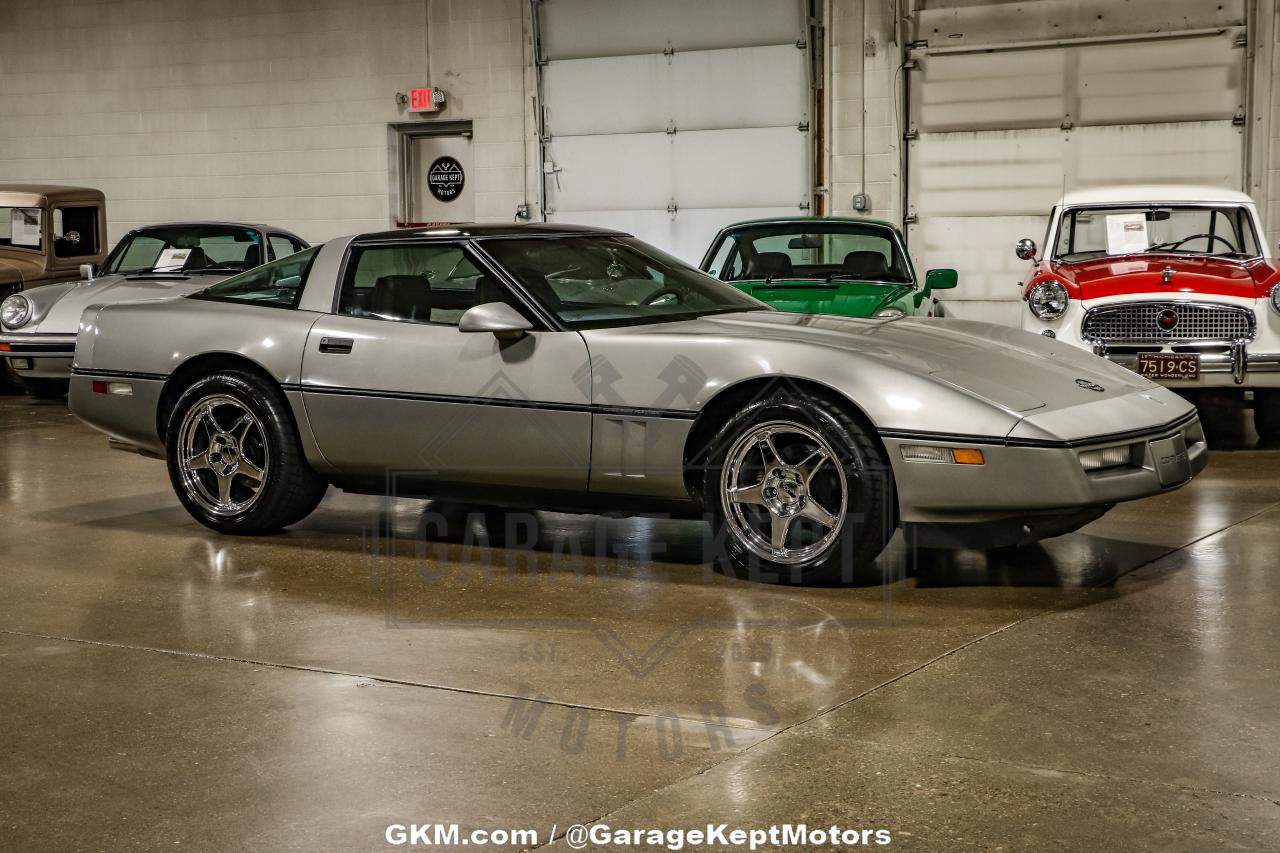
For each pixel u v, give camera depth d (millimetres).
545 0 13625
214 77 15188
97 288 9602
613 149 13602
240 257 9984
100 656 3664
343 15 14547
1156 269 7551
